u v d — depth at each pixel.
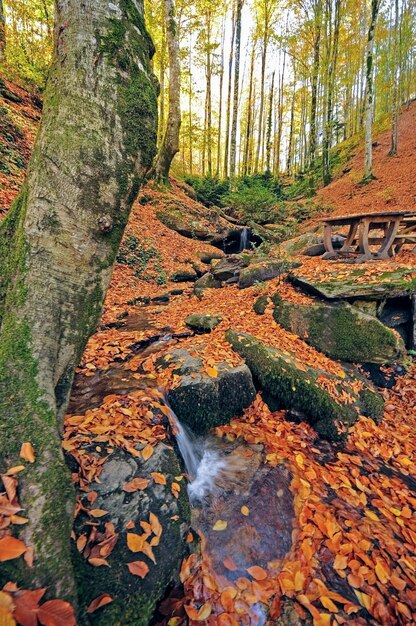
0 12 10.09
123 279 7.96
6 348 1.66
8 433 1.44
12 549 1.14
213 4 18.61
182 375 3.16
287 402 3.37
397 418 3.71
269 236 12.55
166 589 1.69
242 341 3.87
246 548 2.02
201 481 2.50
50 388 1.69
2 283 1.84
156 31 17.28
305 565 1.94
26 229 1.80
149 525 1.74
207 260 10.97
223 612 1.66
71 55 1.79
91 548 1.57
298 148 41.66
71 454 2.06
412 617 1.72
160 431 2.47
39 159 1.82
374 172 17.75
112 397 2.82
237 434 2.98
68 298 1.83
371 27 14.98
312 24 18.22
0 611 0.98
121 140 1.88
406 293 4.52
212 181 19.34
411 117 22.44
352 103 31.36
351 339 4.22
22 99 10.45
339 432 3.19
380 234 8.20
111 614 1.35
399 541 2.16
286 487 2.48
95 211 1.85
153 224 11.55
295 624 1.64
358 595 1.80
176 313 5.81
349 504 2.42
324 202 17.14
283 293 5.33
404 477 2.83
